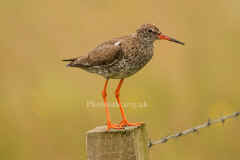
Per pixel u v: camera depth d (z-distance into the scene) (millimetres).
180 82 13906
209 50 14906
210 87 13844
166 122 12906
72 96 13648
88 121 13000
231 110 12820
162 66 14586
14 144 12484
